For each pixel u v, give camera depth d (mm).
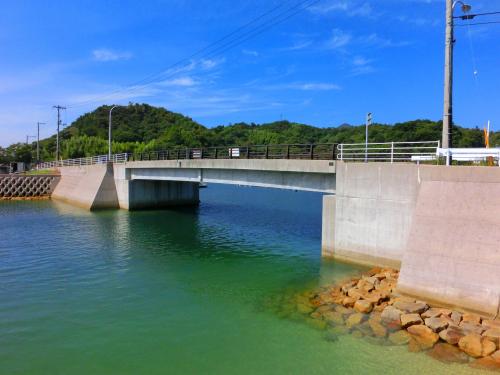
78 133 127000
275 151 35469
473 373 11266
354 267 21422
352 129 101875
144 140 125562
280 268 22531
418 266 16094
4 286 19609
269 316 15672
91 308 16828
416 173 18875
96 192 48500
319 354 12656
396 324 14039
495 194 15406
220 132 139125
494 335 12359
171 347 13398
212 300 17625
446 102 18719
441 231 16156
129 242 29922
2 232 33562
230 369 11992
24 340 13938
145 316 15953
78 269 22594
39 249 27453
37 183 64438
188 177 38406
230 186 99000
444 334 12852
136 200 48000
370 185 20906
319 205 55594
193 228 36156
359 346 12961
